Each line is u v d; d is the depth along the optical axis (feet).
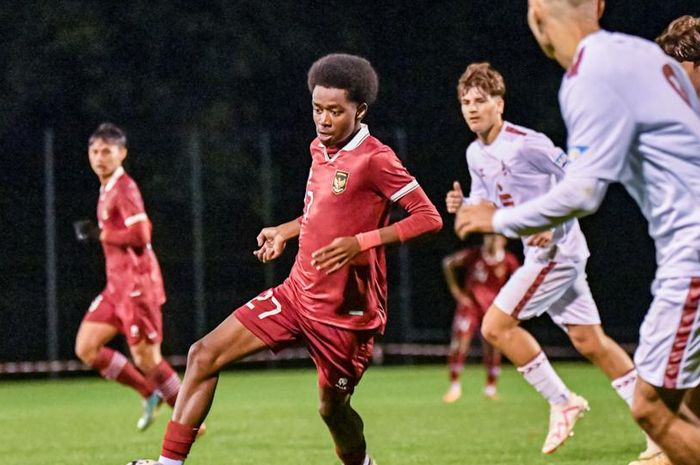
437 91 219.82
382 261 45.27
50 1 202.28
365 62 43.86
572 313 60.75
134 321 74.38
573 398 60.08
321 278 43.70
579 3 34.06
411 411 93.66
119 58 205.16
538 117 216.33
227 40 209.77
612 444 66.74
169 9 207.51
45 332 158.51
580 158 32.94
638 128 33.24
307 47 214.07
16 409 104.37
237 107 209.77
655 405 35.29
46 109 201.57
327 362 44.55
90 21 203.41
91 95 202.80
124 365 77.36
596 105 32.71
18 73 200.03
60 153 160.97
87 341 76.07
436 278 175.11
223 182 174.60
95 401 114.32
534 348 60.44
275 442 71.20
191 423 43.29
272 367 177.37
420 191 43.16
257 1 211.20
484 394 114.21
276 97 212.23
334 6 216.33
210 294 166.30
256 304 44.42
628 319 179.83
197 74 208.23
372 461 48.52
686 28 44.01
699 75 43.55
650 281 180.75
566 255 60.03
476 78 60.95
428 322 174.60
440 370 163.43
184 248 166.40
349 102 43.14
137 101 205.36
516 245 175.22
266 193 171.42
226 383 139.13
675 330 34.24
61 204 159.74
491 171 62.28
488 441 69.97
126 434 79.05
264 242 45.85
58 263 158.71
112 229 74.54
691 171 33.55
